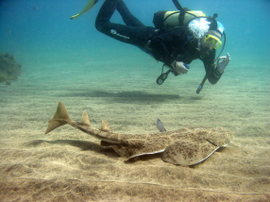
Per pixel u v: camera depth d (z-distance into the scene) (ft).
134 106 8.01
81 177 3.05
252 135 5.06
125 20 11.21
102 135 3.82
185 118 6.50
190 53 8.25
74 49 57.06
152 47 8.75
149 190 2.77
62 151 3.86
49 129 4.22
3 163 3.43
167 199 2.63
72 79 15.23
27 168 3.25
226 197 2.65
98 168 3.33
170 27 8.43
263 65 21.29
